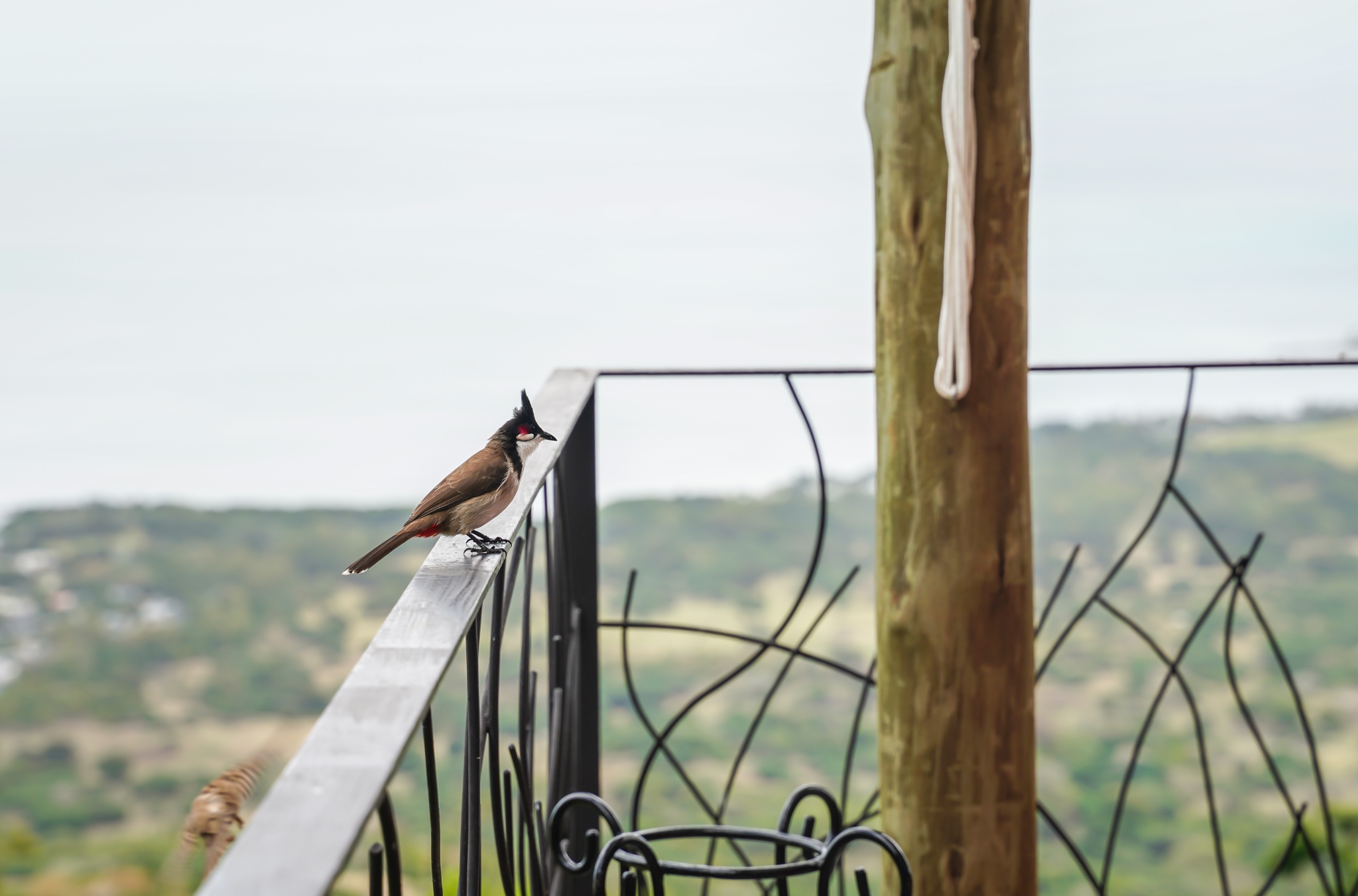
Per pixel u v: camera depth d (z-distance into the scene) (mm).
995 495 2184
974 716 2211
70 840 17609
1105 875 3193
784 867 1976
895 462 2234
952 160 2086
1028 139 2176
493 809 1793
